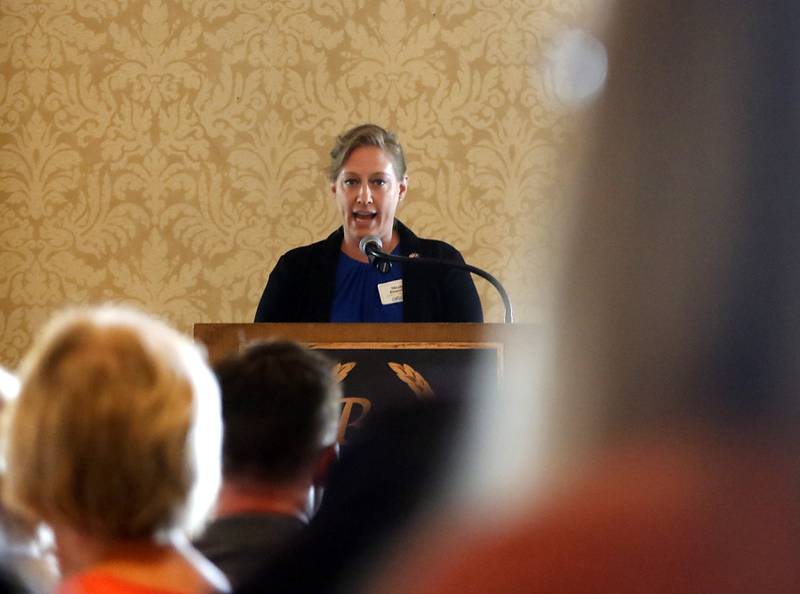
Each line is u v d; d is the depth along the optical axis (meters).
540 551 0.80
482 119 13.18
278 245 13.11
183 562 3.14
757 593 0.76
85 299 13.09
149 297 13.09
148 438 3.08
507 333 6.71
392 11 13.25
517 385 0.87
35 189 13.14
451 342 6.73
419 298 8.77
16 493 3.16
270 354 4.42
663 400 0.76
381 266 8.19
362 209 8.95
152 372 3.15
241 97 13.20
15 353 13.05
